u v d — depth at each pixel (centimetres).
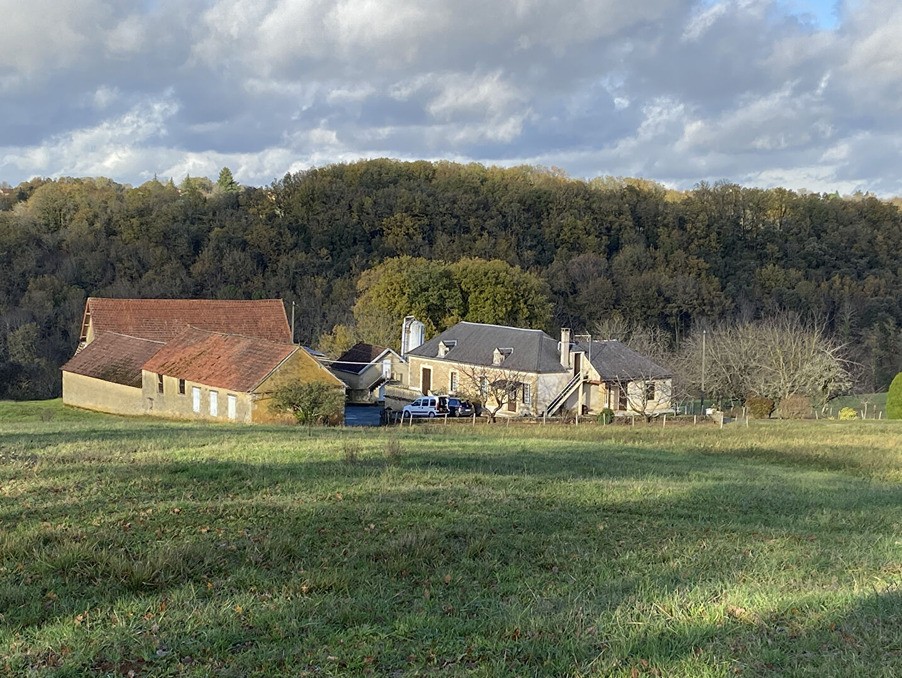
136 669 705
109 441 2292
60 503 1280
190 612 830
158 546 1044
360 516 1258
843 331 7419
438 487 1562
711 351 5834
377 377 5884
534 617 842
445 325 7375
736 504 1634
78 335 7381
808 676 702
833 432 3622
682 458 2589
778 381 5478
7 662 706
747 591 956
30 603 847
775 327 5984
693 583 1002
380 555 1071
